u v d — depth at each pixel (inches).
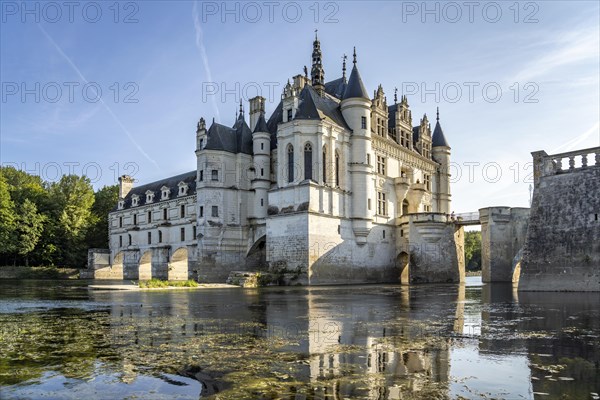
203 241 2471.7
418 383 315.3
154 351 424.5
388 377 331.0
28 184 4106.8
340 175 2283.5
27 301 1056.8
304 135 2156.7
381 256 2466.8
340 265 2215.8
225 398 285.4
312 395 290.4
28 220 3496.6
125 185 4077.3
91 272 3732.8
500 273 1987.0
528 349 423.5
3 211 3319.4
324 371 348.8
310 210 2066.9
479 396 286.0
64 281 2891.2
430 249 2303.2
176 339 488.4
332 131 2226.9
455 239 2341.3
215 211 2516.0
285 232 2156.7
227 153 2591.0
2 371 352.5
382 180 2512.3
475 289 1491.1
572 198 1218.0
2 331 553.0
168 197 3395.7
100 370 354.3
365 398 283.6
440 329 548.4
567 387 303.6
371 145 2426.2
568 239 1196.5
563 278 1185.4
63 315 735.7
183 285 1803.6
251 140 2721.5
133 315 729.6
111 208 4318.4
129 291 1514.5
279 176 2245.3
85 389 304.5
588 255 1154.7
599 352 408.8
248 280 1937.7
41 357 400.5
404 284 2140.7
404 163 2728.8
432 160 3019.2
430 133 3053.6
